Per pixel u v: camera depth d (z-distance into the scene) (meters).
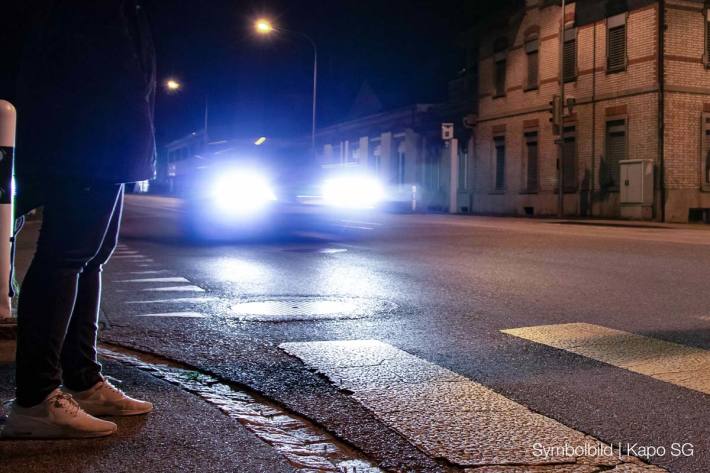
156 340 5.64
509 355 5.20
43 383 3.25
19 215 3.34
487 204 37.03
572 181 31.67
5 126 3.63
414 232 18.05
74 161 3.16
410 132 43.03
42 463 3.03
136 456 3.13
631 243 14.80
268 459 3.15
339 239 15.80
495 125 36.38
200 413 3.76
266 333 5.96
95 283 3.60
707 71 28.53
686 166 28.19
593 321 6.53
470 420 3.72
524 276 9.62
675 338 5.78
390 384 4.39
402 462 3.15
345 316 6.76
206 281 9.22
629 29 28.84
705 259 11.58
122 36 3.23
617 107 29.41
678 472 3.09
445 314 6.88
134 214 26.62
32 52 3.20
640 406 3.99
